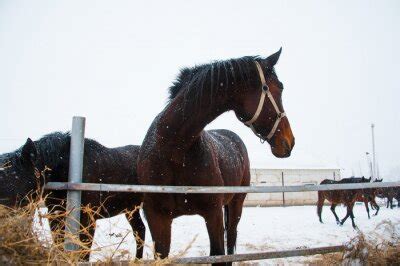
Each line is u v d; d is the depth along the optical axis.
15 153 2.39
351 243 2.53
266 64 2.68
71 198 1.99
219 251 2.60
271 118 2.64
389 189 17.33
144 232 4.30
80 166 2.06
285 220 11.46
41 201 1.76
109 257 1.75
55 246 1.53
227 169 3.22
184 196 2.56
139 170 2.85
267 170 22.56
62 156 3.05
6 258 1.38
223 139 3.80
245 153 4.23
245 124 2.77
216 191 2.12
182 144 2.55
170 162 2.59
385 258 2.39
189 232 7.73
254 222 10.60
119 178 3.86
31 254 1.47
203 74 2.58
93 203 3.38
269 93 2.63
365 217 12.83
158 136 2.64
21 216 1.56
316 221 11.36
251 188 2.21
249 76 2.61
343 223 10.41
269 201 21.91
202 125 2.58
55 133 3.08
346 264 2.46
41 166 2.79
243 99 2.65
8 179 2.20
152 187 2.02
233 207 4.00
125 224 8.77
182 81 2.90
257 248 5.88
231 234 3.98
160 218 2.63
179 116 2.55
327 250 2.41
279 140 2.63
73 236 1.69
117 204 3.83
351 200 10.05
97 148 3.78
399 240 2.70
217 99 2.59
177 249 5.51
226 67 2.59
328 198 10.80
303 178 23.36
